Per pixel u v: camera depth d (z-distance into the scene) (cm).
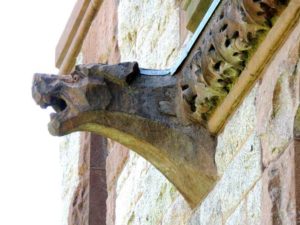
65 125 852
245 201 788
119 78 860
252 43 781
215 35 798
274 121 760
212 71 812
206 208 846
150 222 950
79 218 1215
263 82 780
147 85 866
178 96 859
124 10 1104
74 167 1246
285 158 744
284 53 759
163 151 858
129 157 1030
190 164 850
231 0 782
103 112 856
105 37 1166
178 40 942
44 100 852
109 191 1086
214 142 847
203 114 845
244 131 802
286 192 738
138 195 991
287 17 752
